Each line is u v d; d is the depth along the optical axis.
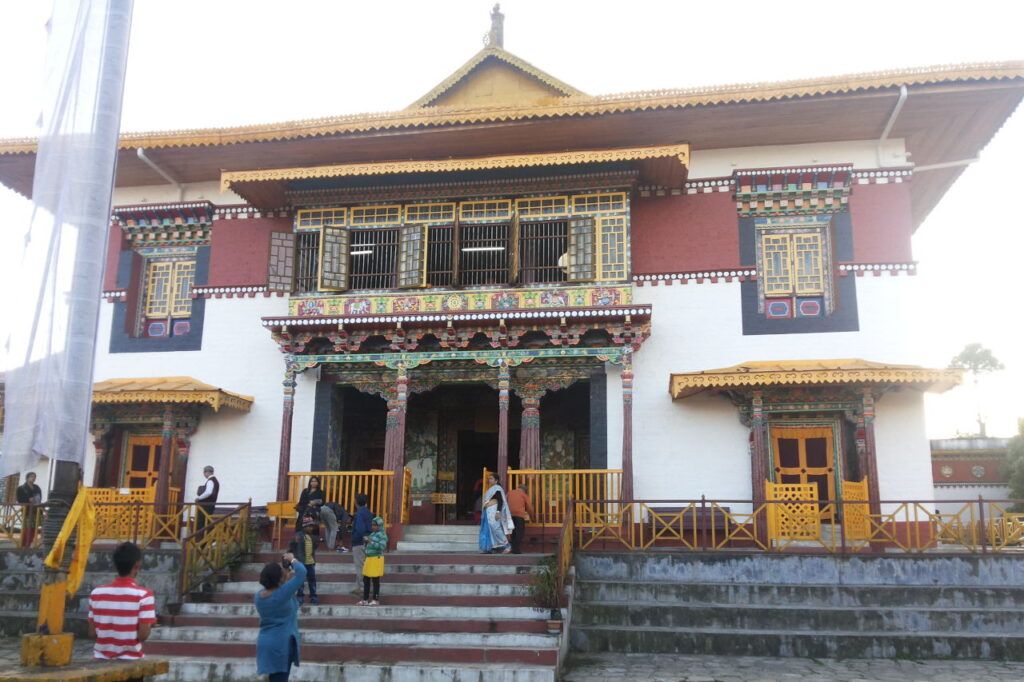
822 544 14.65
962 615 13.02
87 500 7.47
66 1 8.45
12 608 14.73
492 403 21.69
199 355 20.50
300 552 13.48
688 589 13.96
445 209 19.20
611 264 18.27
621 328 17.94
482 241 19.02
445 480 21.23
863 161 19.20
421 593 13.83
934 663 12.27
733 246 19.06
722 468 17.98
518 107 18.31
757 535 15.89
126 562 7.28
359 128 18.86
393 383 19.30
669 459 18.17
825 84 17.28
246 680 11.30
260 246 20.92
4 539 18.00
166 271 21.64
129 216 21.42
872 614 13.12
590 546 16.67
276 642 8.68
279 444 19.66
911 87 17.12
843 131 18.91
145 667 6.78
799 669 11.78
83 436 7.52
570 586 13.71
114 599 7.10
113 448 20.27
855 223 18.83
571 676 11.30
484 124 18.62
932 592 13.53
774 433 18.16
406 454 21.39
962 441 36.66
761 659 12.52
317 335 18.77
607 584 14.12
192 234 21.48
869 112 18.05
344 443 22.38
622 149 17.56
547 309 17.70
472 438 22.62
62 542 7.00
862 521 15.63
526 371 18.78
